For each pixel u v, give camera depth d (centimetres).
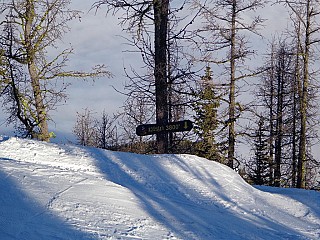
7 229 676
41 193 845
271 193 1264
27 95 2298
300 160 2827
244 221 966
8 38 2252
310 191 1344
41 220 732
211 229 853
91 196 889
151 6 1605
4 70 2247
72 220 755
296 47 2825
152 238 743
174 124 1489
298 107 3052
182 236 782
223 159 2525
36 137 2267
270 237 873
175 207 963
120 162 1188
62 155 1154
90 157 1176
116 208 856
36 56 2297
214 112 2502
